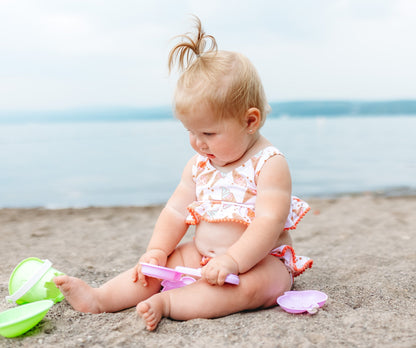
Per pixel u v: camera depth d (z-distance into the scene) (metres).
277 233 1.92
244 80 1.93
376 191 6.93
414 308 1.96
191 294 1.80
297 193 6.89
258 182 2.02
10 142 17.41
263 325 1.70
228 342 1.57
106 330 1.72
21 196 6.96
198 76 1.92
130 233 4.08
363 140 15.77
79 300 1.89
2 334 1.66
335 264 2.79
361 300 2.07
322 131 20.80
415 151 12.08
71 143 16.52
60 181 8.25
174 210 2.19
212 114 1.88
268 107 2.13
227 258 1.83
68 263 2.87
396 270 2.54
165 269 1.84
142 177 8.58
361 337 1.60
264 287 1.88
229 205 2.06
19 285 2.07
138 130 26.31
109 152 13.06
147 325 1.69
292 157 11.04
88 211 5.48
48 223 4.63
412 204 5.61
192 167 2.23
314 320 1.75
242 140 1.99
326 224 4.40
